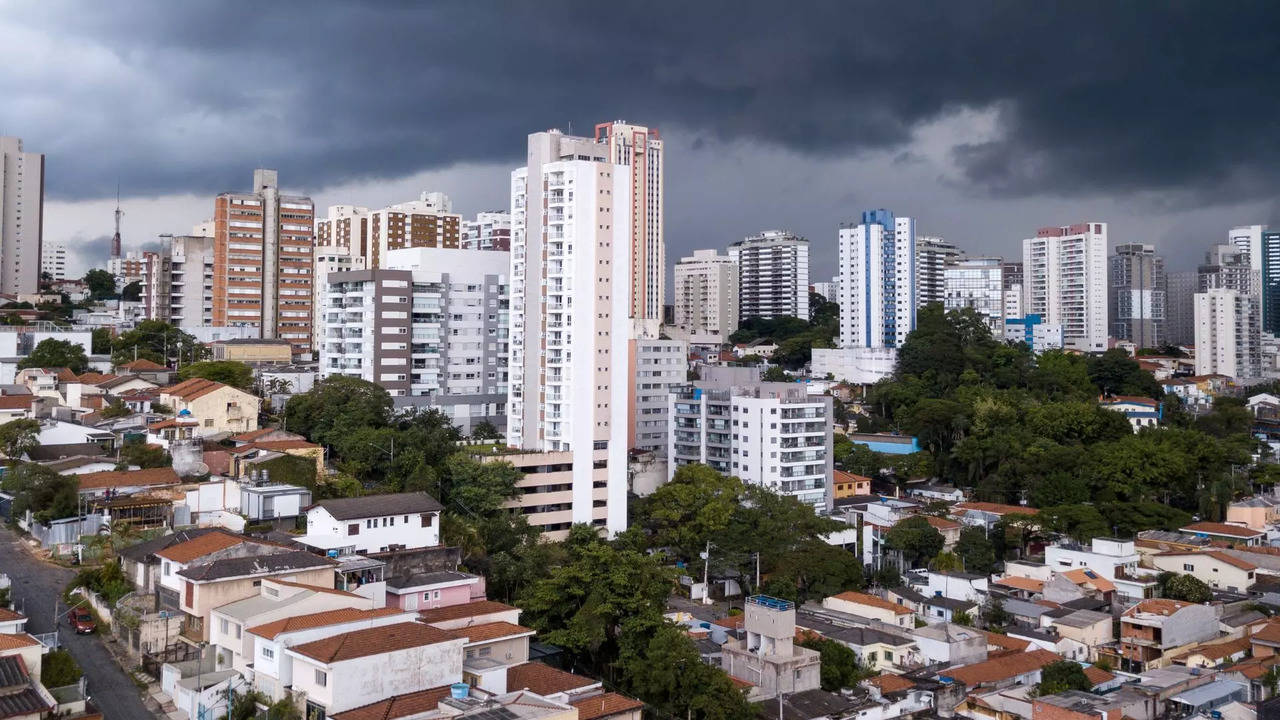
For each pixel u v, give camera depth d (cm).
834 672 11931
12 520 13938
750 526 16925
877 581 17075
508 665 9619
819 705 11175
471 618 10781
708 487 17600
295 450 16675
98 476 14262
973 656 12938
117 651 10231
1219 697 11531
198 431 17762
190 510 13712
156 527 13050
